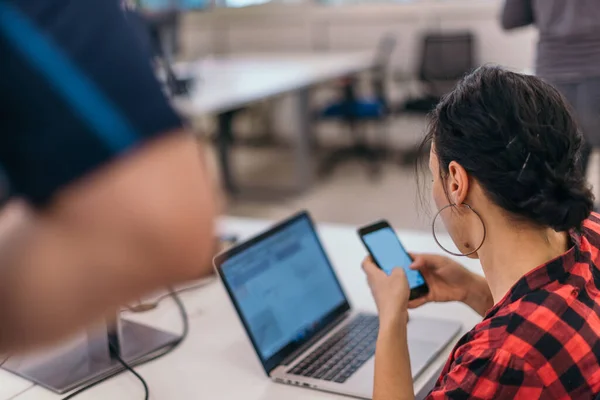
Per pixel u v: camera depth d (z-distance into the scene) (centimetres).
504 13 316
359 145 593
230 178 505
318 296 144
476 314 146
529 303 88
